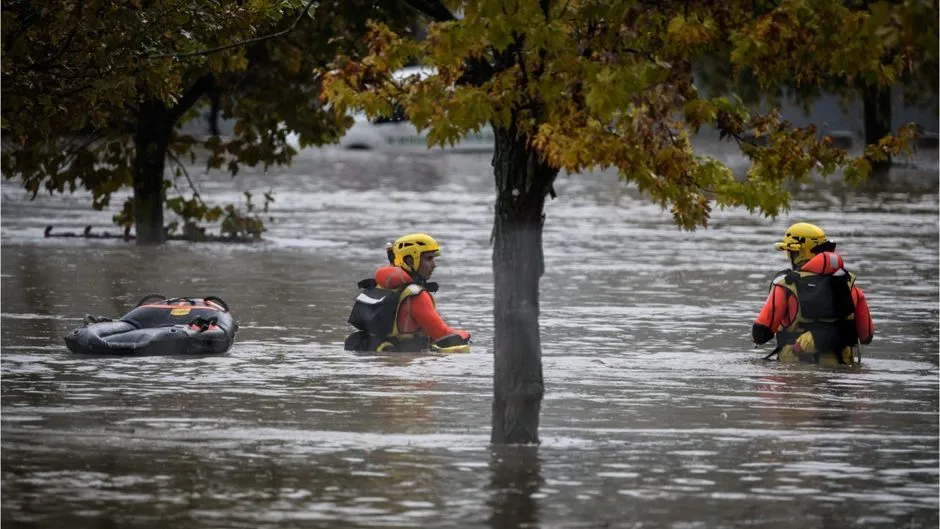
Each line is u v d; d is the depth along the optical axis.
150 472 21.31
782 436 24.36
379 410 26.36
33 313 39.19
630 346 34.59
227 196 85.62
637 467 21.92
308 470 21.52
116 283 46.19
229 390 28.28
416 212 76.38
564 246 59.19
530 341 23.55
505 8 21.38
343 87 22.45
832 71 22.08
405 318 33.12
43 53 30.22
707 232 65.56
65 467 21.59
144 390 28.22
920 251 57.38
